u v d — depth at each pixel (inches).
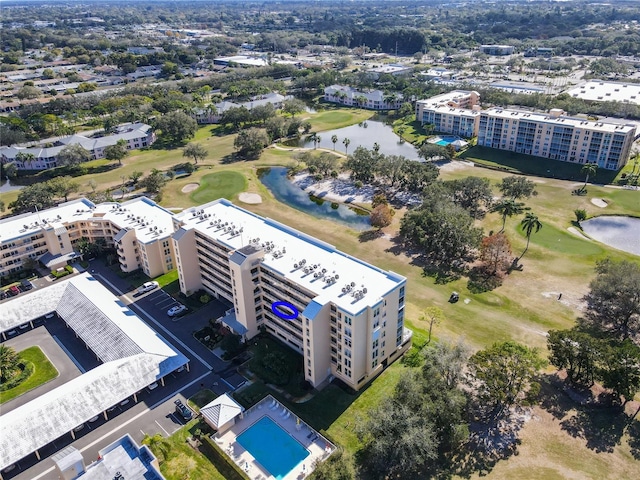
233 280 5285.4
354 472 3737.7
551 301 6028.5
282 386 4825.3
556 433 4220.0
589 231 7800.2
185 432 4338.1
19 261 6870.1
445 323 5679.1
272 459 4074.8
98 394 4473.4
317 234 7854.3
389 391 4719.5
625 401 4399.6
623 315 5531.5
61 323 5880.9
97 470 3484.3
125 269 6766.7
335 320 4544.8
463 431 3951.8
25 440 4065.0
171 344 5423.2
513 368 4281.5
